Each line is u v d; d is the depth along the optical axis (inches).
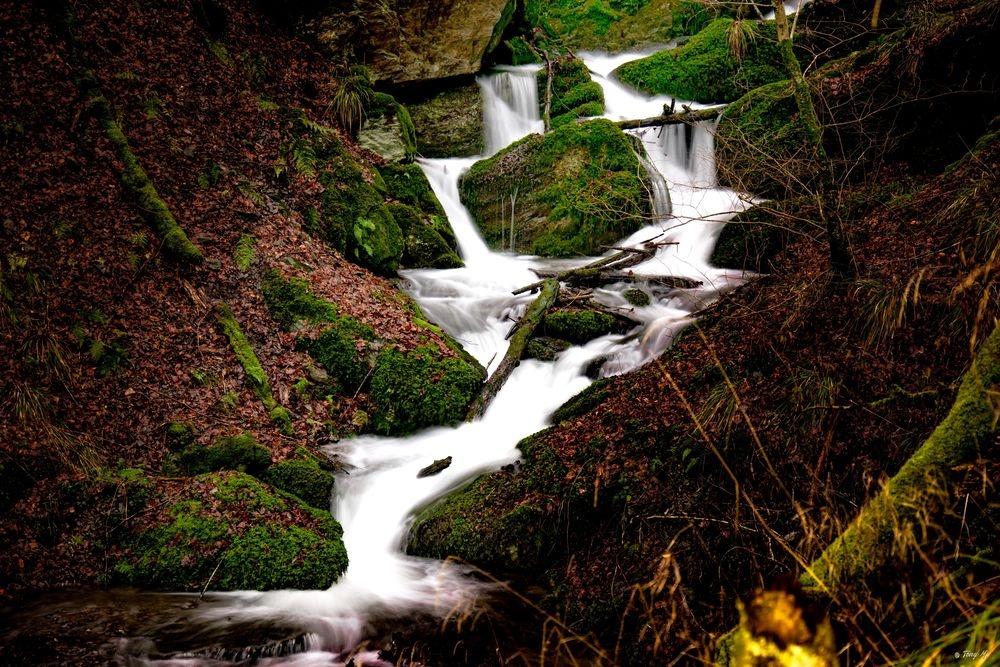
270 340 337.7
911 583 114.3
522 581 227.1
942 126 353.7
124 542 237.8
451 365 339.0
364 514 276.8
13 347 267.9
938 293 213.5
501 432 313.1
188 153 385.1
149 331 305.3
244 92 437.7
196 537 236.2
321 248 399.2
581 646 191.6
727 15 666.2
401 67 560.7
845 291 240.8
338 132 476.1
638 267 438.3
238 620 212.2
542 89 625.6
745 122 474.9
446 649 198.1
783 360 231.1
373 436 322.7
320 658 198.5
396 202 465.1
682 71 613.0
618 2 772.0
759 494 199.3
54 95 346.9
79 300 295.9
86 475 248.1
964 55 345.7
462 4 561.6
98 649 194.5
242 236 368.8
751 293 300.8
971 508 120.8
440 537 250.1
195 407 291.6
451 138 579.8
